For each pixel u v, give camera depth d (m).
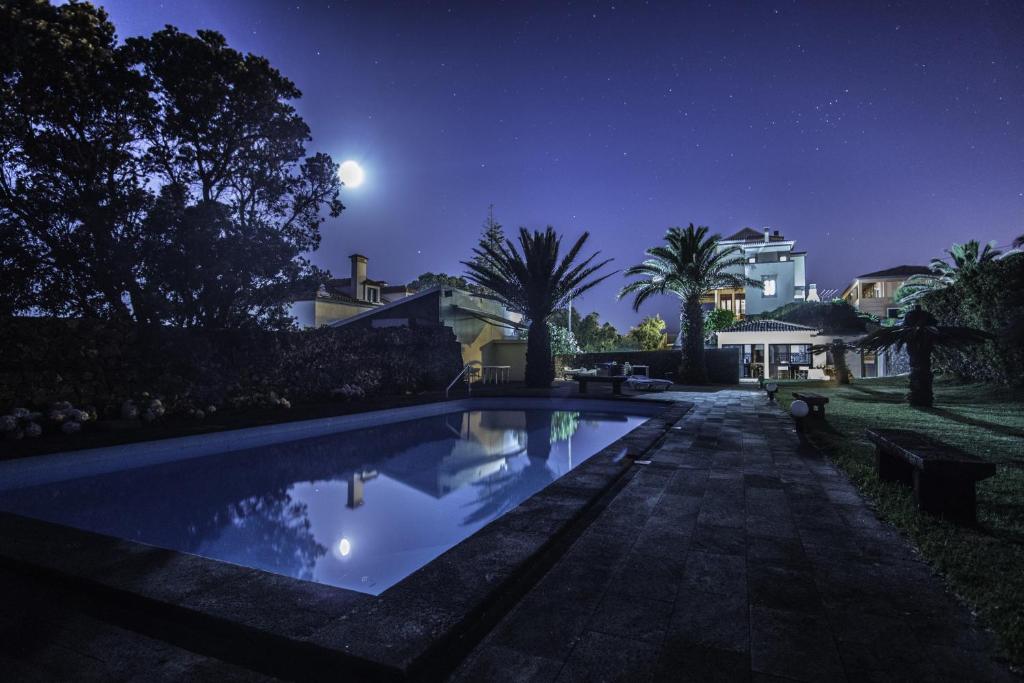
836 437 8.05
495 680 2.04
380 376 16.80
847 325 33.19
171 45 12.32
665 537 3.75
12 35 9.58
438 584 2.86
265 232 13.06
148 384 10.82
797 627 2.46
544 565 3.28
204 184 13.42
